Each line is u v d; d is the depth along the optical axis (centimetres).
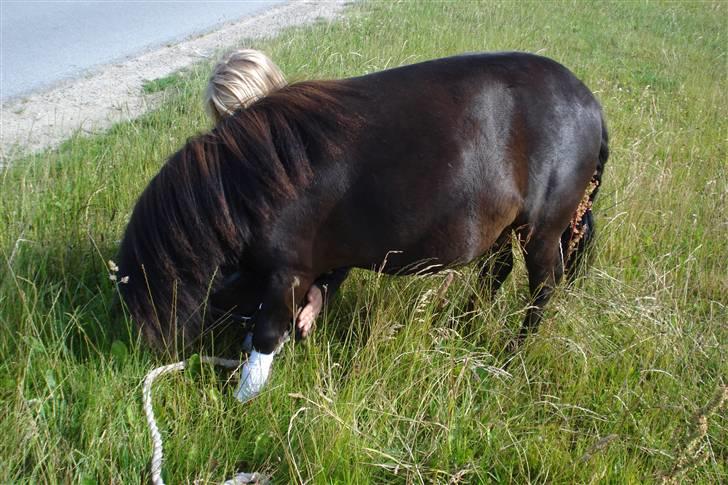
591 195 368
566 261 377
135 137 506
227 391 315
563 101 325
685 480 294
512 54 329
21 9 910
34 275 344
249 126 289
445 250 313
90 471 260
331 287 343
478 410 321
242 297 312
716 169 618
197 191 287
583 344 352
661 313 375
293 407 304
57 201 409
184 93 587
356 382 308
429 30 884
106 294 346
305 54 675
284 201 285
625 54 1053
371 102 297
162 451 277
